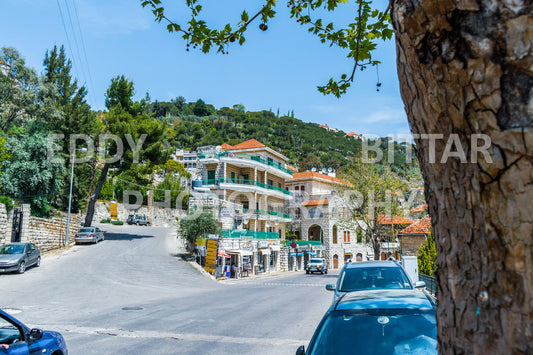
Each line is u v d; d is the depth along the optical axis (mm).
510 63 1241
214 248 30109
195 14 4320
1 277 19141
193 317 11234
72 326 9773
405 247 30734
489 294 1295
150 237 42344
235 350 7410
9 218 25062
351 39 4668
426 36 1430
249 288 22172
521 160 1202
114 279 21312
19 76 31109
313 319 10914
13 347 4113
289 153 135125
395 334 3900
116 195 58531
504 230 1244
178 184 62812
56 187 32188
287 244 50688
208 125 150750
